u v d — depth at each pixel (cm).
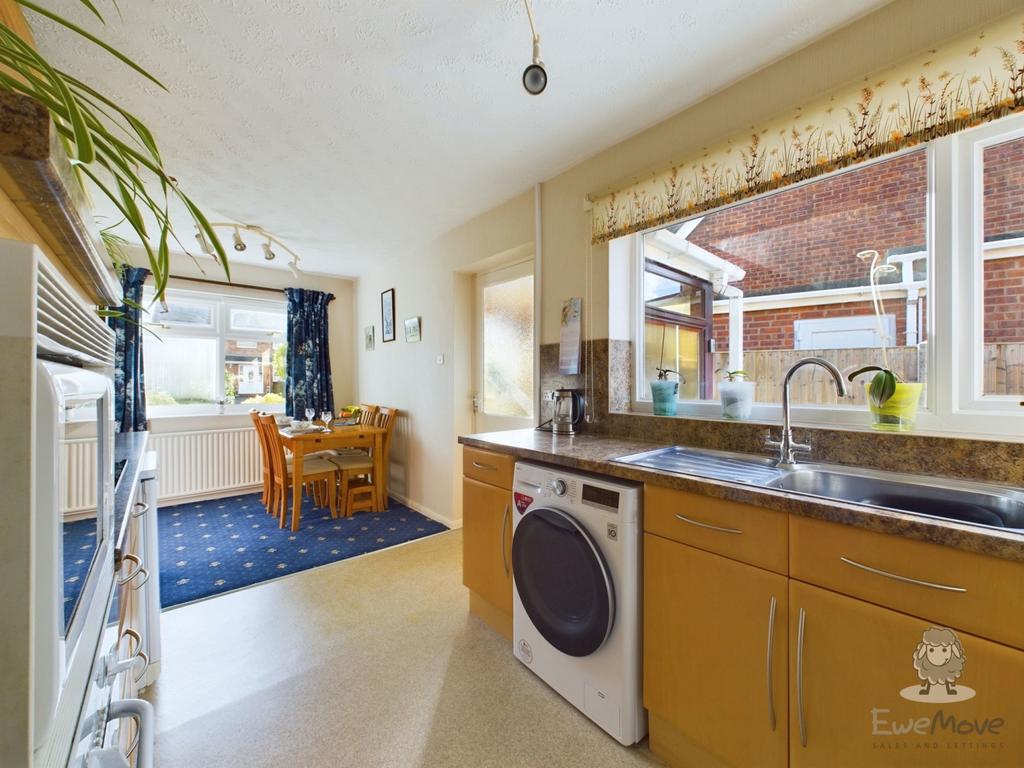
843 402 159
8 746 34
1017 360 124
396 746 139
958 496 117
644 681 137
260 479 431
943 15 125
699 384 203
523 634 175
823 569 101
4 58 50
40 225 53
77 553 52
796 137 150
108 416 76
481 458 204
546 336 253
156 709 153
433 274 356
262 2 131
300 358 450
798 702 105
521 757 135
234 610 217
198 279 407
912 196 142
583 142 212
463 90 173
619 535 138
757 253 182
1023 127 121
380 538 311
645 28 143
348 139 207
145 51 150
